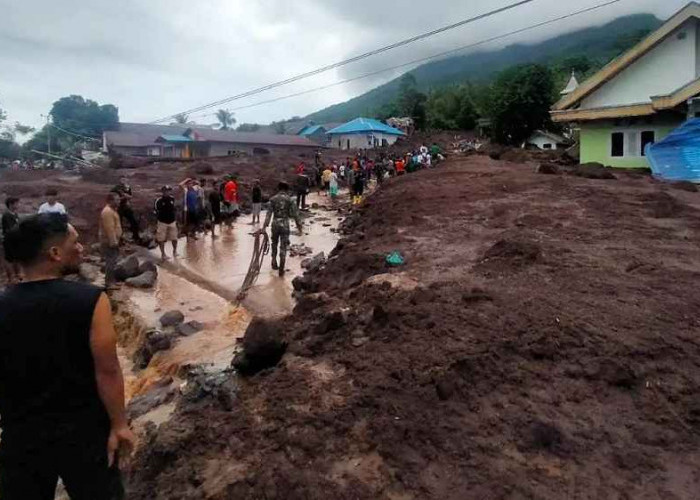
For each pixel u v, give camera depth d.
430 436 3.37
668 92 21.77
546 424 3.40
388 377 4.05
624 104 22.86
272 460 3.40
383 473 3.15
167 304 9.50
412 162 29.00
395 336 4.81
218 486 3.25
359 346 4.84
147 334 7.96
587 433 3.34
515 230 9.20
